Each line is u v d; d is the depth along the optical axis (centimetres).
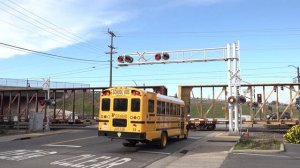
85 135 3222
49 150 2016
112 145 2333
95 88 5231
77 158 1678
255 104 4322
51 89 5419
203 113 4859
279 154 1852
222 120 4303
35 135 3191
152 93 2112
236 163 1536
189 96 4512
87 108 8012
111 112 2058
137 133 1988
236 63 3061
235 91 3064
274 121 4206
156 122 2150
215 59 3058
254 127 5169
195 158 1711
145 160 1656
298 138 2402
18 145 2338
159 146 2203
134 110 2008
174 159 1723
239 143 2261
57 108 7400
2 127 4616
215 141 2636
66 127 4791
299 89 4322
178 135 2608
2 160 1588
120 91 2052
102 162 1569
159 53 3067
